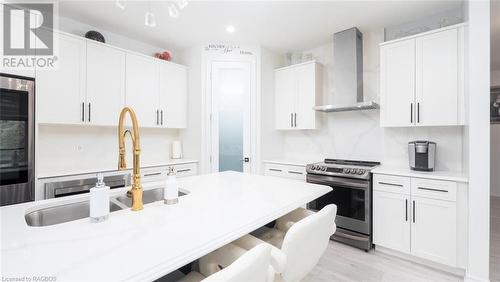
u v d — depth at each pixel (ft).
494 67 14.78
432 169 7.90
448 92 7.45
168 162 10.66
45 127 8.64
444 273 7.00
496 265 7.32
